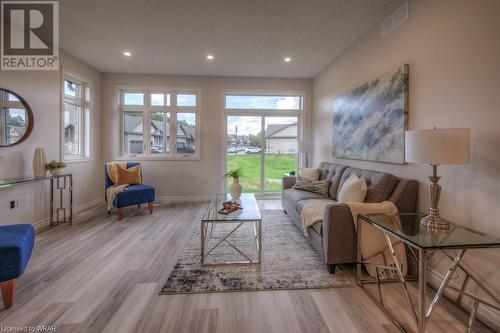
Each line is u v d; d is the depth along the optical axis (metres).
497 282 1.56
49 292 1.89
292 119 5.51
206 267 2.31
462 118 1.82
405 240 1.52
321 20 2.94
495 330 1.53
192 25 3.08
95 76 4.71
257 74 5.05
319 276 2.16
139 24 3.05
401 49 2.52
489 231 1.62
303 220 2.72
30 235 1.98
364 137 3.16
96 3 2.62
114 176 4.23
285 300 1.82
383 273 2.10
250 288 1.97
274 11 2.76
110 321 1.58
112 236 3.09
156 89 5.05
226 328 1.53
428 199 2.15
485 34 1.65
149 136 5.17
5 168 2.88
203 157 5.22
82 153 4.50
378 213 2.13
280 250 2.69
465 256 1.74
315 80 5.19
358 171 3.05
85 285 1.99
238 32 3.25
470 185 1.76
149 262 2.40
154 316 1.63
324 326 1.55
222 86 5.18
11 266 1.67
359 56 3.38
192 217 3.94
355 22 2.97
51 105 3.60
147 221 3.72
